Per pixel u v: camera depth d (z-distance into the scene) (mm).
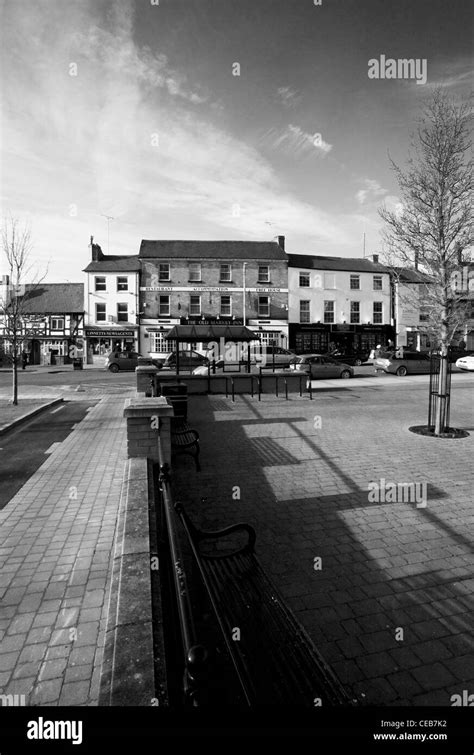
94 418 11336
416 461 7062
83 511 5109
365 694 2471
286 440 8469
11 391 17531
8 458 7457
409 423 10148
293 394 15539
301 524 4688
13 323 13281
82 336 36250
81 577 3686
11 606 3279
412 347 37469
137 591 2488
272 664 2141
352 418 10773
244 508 5113
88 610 3236
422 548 4176
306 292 36719
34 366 34531
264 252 36906
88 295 35188
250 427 9688
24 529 4621
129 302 35281
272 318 35906
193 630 1602
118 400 14867
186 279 35469
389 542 4293
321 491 5680
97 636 2953
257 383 16000
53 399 14273
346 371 21797
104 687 1808
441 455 7426
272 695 1936
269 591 2799
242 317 35594
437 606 3297
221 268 35844
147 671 1815
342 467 6723
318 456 7340
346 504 5242
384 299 38469
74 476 6465
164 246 36938
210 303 35562
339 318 37375
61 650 2820
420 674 2639
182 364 23375
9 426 9695
